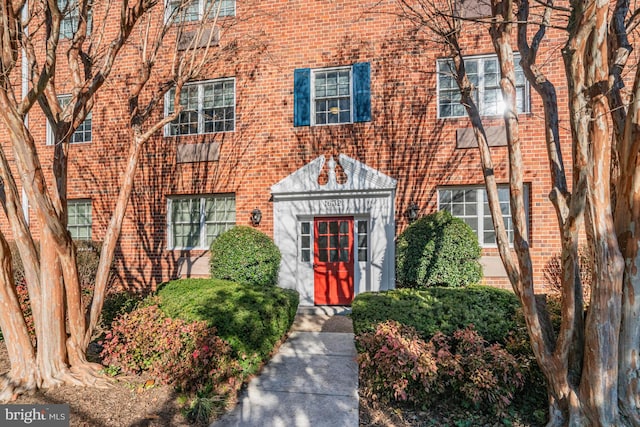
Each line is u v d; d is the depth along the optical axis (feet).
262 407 11.91
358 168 23.17
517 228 10.56
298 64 24.54
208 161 25.61
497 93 22.41
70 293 13.64
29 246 13.39
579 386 9.90
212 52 25.04
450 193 22.97
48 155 27.84
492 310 14.32
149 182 26.35
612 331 9.27
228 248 21.67
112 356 13.65
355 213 23.76
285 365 15.11
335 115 24.54
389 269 22.76
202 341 12.54
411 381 11.83
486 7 21.72
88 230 27.91
